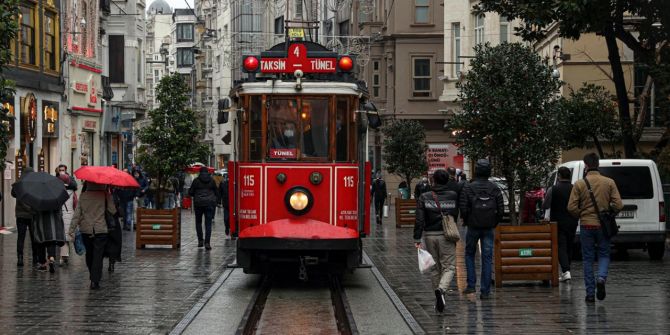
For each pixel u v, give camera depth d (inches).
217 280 636.7
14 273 671.1
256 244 581.6
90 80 1567.4
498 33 1713.8
